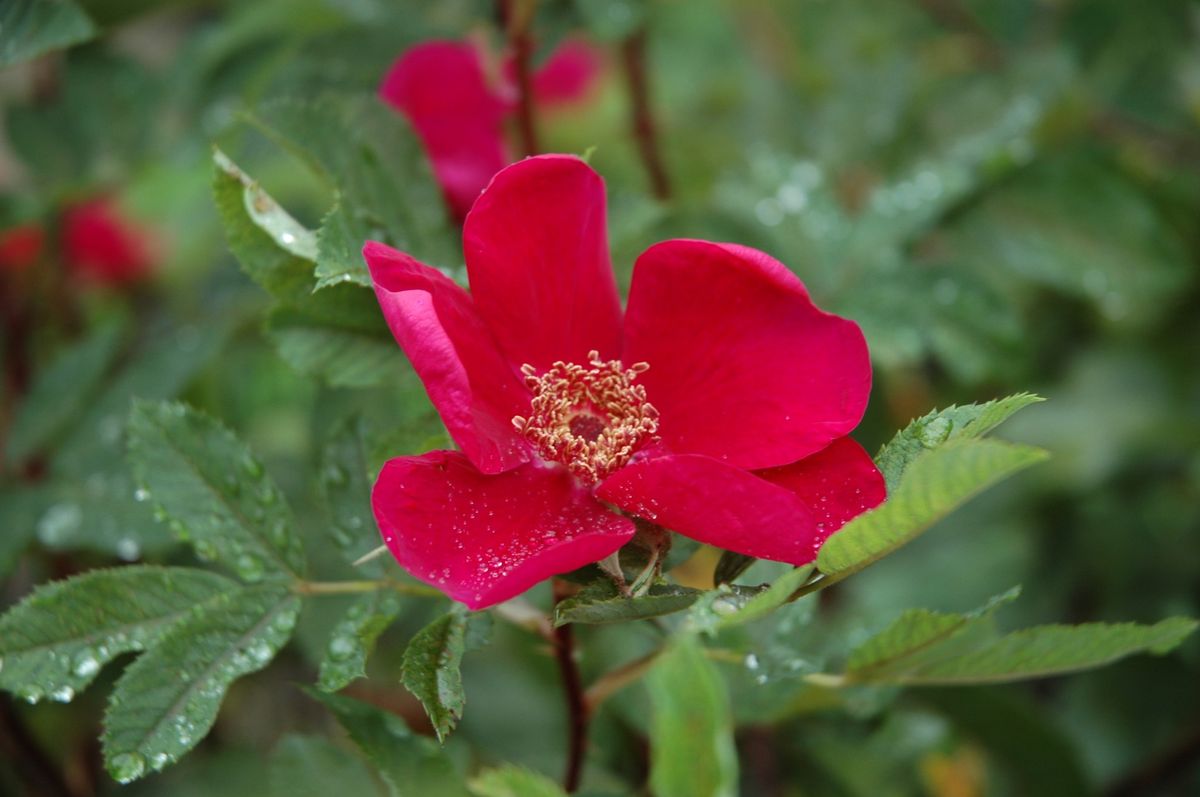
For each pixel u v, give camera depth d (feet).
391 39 2.01
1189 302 2.23
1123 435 2.25
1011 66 2.19
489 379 1.61
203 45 2.04
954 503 1.48
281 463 1.99
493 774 1.48
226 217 1.63
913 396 2.30
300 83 2.01
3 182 2.17
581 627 1.87
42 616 1.58
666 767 1.41
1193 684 2.14
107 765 1.55
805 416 1.59
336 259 1.57
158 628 1.59
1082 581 2.25
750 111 2.38
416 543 1.53
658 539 1.57
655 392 1.63
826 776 1.97
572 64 2.40
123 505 1.86
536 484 1.60
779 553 1.53
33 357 2.17
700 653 1.41
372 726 1.60
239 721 2.11
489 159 1.91
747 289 1.60
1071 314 2.35
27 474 1.90
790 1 2.48
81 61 2.03
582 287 1.63
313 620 1.85
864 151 2.16
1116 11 2.19
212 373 2.14
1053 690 2.31
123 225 2.23
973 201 2.03
